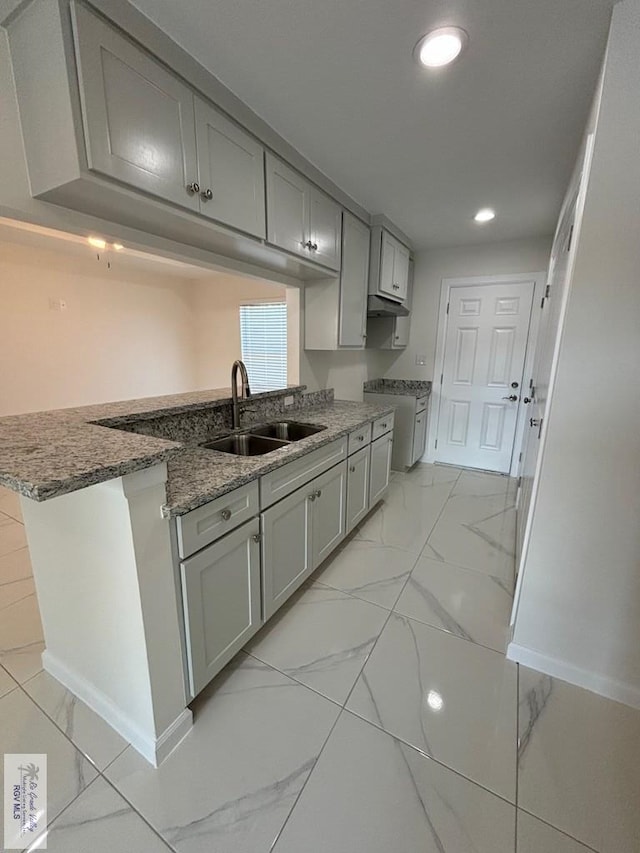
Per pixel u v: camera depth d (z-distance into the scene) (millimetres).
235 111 1537
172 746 1248
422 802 1115
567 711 1407
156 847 1014
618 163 1181
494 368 3842
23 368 4168
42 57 1048
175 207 1371
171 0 1094
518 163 2043
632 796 1138
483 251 3695
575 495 1425
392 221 3020
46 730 1306
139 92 1184
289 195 1938
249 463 1533
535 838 1037
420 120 1676
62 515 1207
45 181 1163
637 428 1305
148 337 5477
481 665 1609
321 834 1043
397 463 3969
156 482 1068
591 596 1457
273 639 1738
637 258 1210
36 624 1798
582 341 1327
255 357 5676
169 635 1191
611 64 1132
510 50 1275
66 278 4449
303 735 1307
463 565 2326
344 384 3596
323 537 2152
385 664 1607
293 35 1219
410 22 1170
